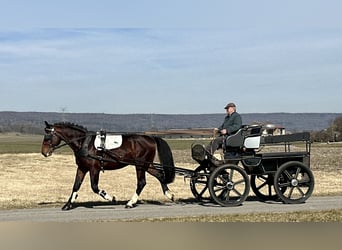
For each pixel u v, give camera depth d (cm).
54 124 1361
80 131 1368
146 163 1394
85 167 1367
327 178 2445
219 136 1424
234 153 1420
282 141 1469
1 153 5234
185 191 1884
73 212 1280
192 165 3538
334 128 8594
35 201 1570
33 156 4700
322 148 6066
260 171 1442
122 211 1292
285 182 1454
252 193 1720
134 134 1411
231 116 1415
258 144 1416
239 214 1209
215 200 1374
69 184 2297
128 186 2164
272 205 1402
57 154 5125
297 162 1438
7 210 1339
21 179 2589
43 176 2795
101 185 2209
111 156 1364
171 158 1420
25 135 11406
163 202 1503
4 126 12156
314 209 1299
